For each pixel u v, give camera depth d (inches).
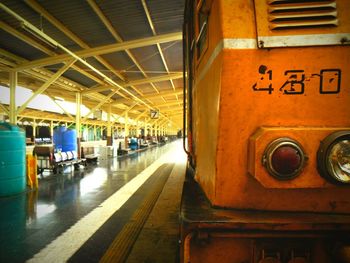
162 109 1183.6
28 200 232.5
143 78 520.1
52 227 164.2
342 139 45.9
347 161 45.9
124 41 315.3
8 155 246.7
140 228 160.9
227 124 52.2
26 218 182.4
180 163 524.1
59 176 363.3
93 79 462.6
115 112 1027.9
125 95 696.4
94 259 121.5
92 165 492.7
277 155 46.4
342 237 47.0
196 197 66.9
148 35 310.0
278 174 46.6
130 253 126.7
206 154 68.1
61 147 431.8
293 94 50.5
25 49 315.0
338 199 50.6
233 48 50.4
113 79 502.9
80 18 256.1
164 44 350.9
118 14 255.1
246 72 50.8
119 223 171.2
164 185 300.4
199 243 49.1
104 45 320.2
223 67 50.9
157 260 119.3
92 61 389.7
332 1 49.8
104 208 206.8
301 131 47.3
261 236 48.1
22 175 261.7
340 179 45.7
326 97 50.1
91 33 289.4
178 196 247.8
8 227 164.4
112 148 670.5
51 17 245.0
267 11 50.8
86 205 216.2
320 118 50.2
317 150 47.4
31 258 123.4
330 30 49.4
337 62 49.6
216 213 51.7
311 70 50.0
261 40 49.7
